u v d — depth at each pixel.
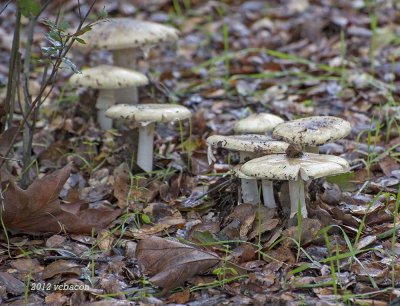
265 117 1.40
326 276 1.21
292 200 1.28
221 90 1.77
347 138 1.55
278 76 1.85
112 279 1.24
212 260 1.23
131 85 1.56
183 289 1.22
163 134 1.59
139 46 1.61
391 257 1.24
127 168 1.45
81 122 1.64
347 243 1.23
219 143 1.31
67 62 1.26
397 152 1.49
